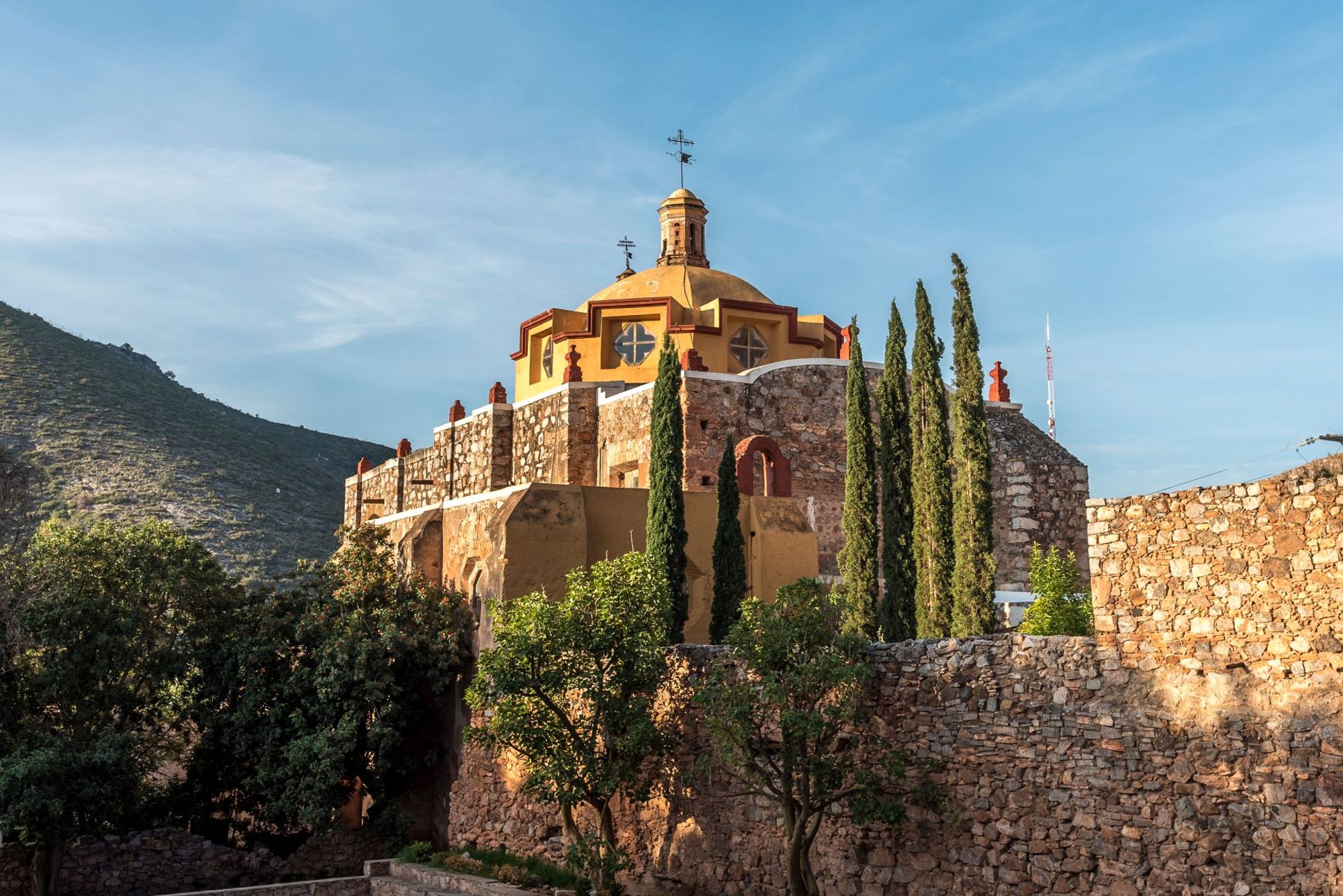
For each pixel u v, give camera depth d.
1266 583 16.77
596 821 27.45
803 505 38.09
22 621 32.31
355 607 34.31
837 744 21.72
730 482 28.34
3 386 114.31
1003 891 18.98
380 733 32.16
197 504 100.06
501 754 30.97
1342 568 16.06
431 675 32.75
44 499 93.06
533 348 47.31
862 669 20.56
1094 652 18.50
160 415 120.56
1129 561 18.19
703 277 47.66
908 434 27.31
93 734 33.44
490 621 30.91
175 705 35.50
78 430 109.38
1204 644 17.30
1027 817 18.84
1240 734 16.64
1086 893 17.95
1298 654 16.38
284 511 106.50
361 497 59.06
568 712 27.03
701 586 32.09
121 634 33.47
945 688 20.27
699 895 24.33
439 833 33.56
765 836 23.16
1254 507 17.00
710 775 24.38
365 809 36.56
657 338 43.75
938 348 26.72
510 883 27.50
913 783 20.48
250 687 33.62
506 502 31.53
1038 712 18.94
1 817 30.05
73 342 135.38
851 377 27.84
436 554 35.56
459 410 49.31
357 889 30.66
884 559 26.66
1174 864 17.05
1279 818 16.12
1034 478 36.41
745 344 44.22
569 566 30.77
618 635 25.47
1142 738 17.64
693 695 22.47
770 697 20.66
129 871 32.84
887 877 20.75
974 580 24.41
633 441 38.66
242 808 34.75
